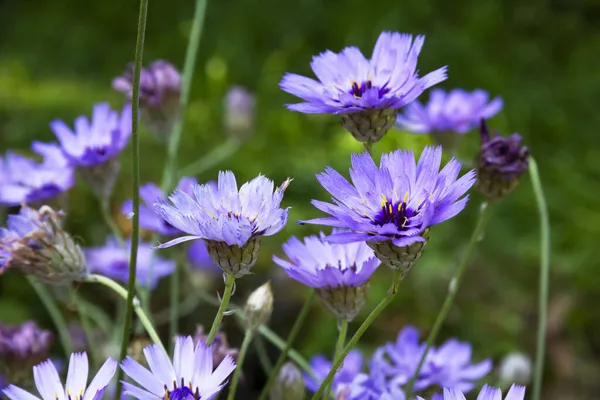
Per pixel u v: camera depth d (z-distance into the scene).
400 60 0.47
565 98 1.36
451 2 1.48
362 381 0.49
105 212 0.56
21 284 0.93
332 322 0.85
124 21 1.55
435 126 0.58
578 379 0.94
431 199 0.43
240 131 0.80
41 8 1.61
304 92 0.47
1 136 1.15
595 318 1.00
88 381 0.57
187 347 0.43
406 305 0.94
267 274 0.89
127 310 0.46
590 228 1.11
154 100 0.58
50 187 0.57
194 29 0.59
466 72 1.35
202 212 0.43
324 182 0.43
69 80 1.38
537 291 1.03
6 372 0.54
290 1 1.45
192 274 0.64
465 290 0.98
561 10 1.54
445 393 0.42
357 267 0.48
